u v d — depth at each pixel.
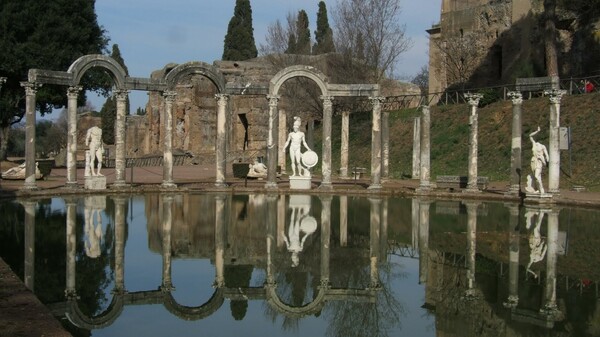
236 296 14.93
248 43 91.75
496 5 69.38
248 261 18.62
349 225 25.56
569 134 40.19
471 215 28.88
